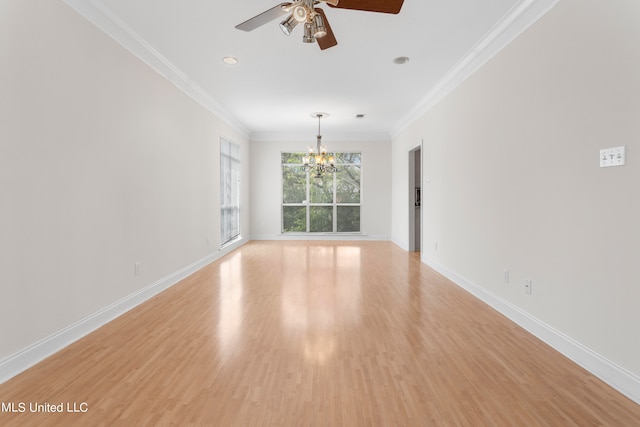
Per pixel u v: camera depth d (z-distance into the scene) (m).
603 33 2.18
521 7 2.94
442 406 1.89
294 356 2.47
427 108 5.82
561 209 2.58
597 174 2.24
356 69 4.49
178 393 2.00
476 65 3.96
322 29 2.27
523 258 3.06
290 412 1.83
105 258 3.14
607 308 2.17
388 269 5.42
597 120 2.24
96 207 3.02
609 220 2.15
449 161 4.84
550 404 1.91
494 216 3.57
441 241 5.17
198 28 3.43
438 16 3.19
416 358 2.45
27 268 2.32
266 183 9.02
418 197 7.44
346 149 8.98
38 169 2.41
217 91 5.41
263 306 3.59
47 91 2.48
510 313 3.25
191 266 5.12
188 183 5.03
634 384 1.96
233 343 2.69
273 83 5.04
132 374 2.21
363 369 2.29
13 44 2.21
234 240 7.57
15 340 2.23
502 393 2.02
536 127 2.87
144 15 3.18
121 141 3.39
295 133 8.88
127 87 3.49
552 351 2.57
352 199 9.12
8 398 1.95
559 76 2.59
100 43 3.07
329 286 4.40
